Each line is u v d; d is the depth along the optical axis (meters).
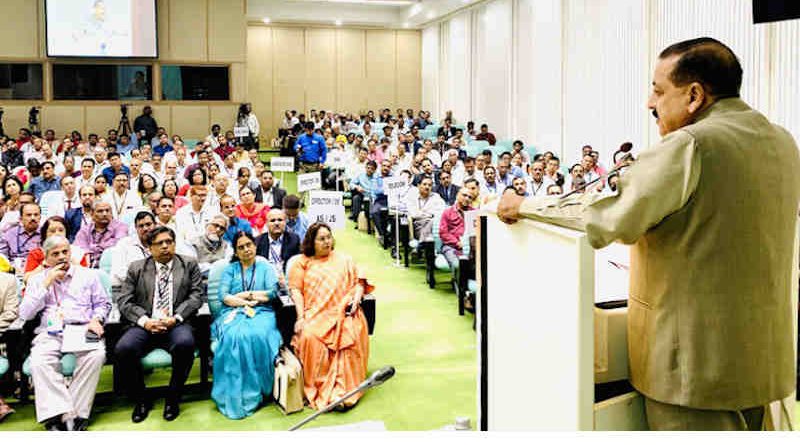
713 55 1.31
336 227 6.50
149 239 4.23
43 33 15.34
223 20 16.53
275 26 20.16
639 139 9.88
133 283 4.22
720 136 1.22
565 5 11.97
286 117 18.83
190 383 4.53
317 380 4.20
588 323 1.24
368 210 9.71
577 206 1.30
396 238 8.05
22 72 15.38
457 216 6.76
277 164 9.14
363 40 20.70
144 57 15.80
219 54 16.56
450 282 7.21
